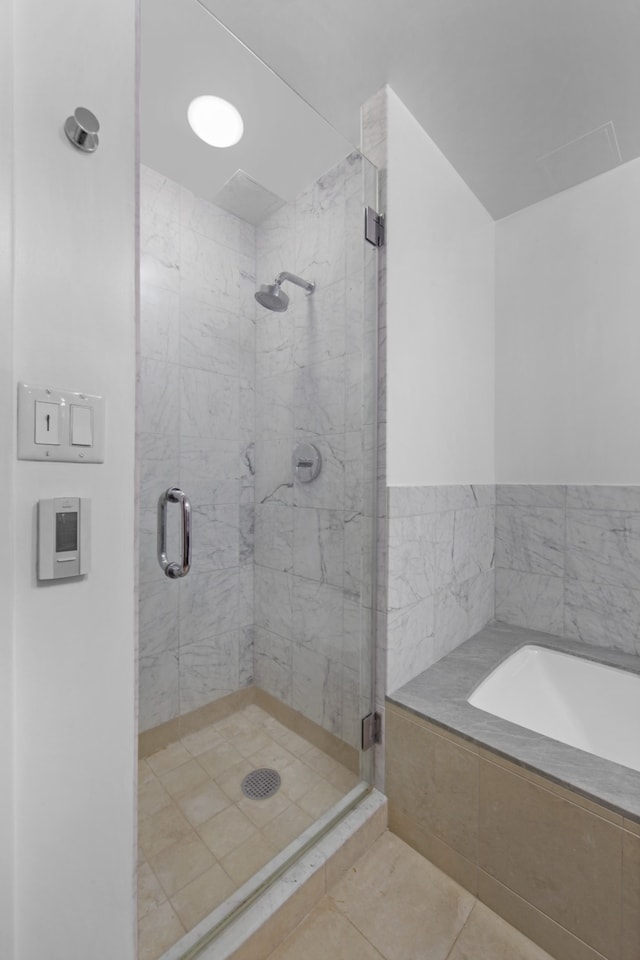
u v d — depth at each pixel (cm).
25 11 58
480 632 178
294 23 107
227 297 133
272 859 105
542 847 95
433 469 151
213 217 126
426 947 95
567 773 94
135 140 71
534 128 141
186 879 96
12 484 57
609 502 161
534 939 96
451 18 106
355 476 135
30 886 59
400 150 133
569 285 171
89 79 65
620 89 125
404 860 117
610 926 86
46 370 60
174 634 124
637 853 83
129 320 69
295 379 145
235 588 147
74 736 64
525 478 183
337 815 120
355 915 102
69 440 62
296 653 146
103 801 67
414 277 141
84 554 64
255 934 90
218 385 133
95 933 66
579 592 168
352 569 136
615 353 160
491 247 189
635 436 156
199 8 92
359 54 116
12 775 57
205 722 131
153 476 115
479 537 179
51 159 60
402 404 136
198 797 110
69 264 62
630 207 156
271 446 149
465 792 108
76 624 64
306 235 137
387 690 129
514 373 186
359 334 133
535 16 105
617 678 146
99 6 66
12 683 57
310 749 139
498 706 139
